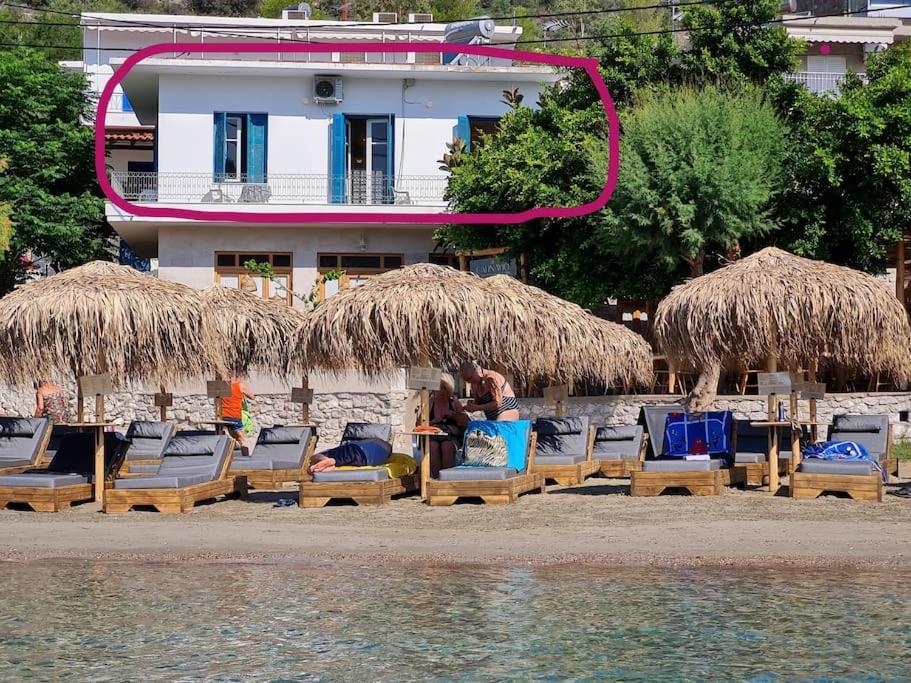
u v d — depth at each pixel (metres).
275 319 61.00
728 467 49.50
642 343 56.53
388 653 25.59
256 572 33.94
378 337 46.31
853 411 70.25
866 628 27.25
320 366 49.31
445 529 39.72
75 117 118.56
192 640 26.75
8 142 111.12
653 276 82.31
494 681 23.59
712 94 78.06
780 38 85.88
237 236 106.50
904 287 84.88
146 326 47.38
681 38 128.38
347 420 77.38
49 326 46.47
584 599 30.23
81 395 50.72
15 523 41.97
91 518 43.34
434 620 28.34
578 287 83.38
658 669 24.28
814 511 42.22
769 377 47.84
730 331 48.97
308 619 28.50
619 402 72.94
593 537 37.66
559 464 52.81
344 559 35.25
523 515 42.47
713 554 34.78
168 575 33.66
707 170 73.50
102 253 117.31
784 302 48.22
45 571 34.28
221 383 56.91
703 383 68.56
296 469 52.41
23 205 109.88
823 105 78.38
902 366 50.94
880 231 78.62
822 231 78.62
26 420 53.84
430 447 51.28
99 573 33.97
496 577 32.97
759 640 26.39
